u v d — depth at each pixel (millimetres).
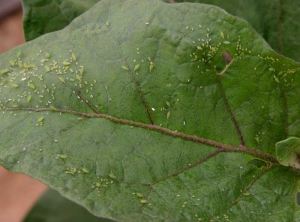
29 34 185
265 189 150
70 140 144
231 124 154
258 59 148
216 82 151
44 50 151
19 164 139
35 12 184
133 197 136
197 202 141
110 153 145
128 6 149
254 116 154
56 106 148
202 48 147
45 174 136
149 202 136
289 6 185
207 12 146
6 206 390
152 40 147
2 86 150
